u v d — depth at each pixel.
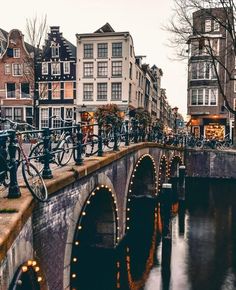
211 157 29.34
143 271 11.81
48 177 5.84
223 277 11.24
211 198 23.03
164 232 12.69
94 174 8.48
